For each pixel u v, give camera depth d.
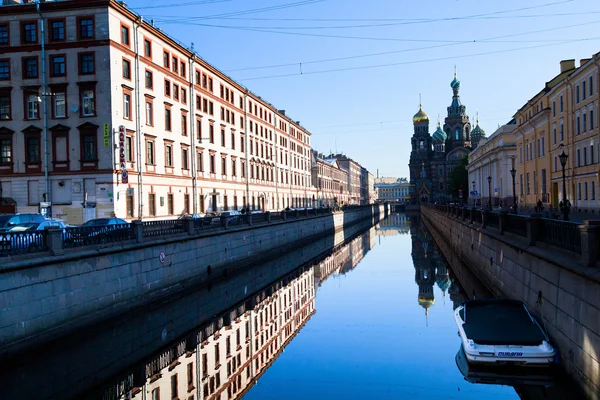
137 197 34.38
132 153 34.03
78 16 32.38
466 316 13.83
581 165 39.47
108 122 32.09
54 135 32.78
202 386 13.09
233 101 53.12
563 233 12.78
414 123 156.12
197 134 44.19
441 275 31.80
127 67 33.97
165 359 15.28
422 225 91.00
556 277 12.82
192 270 25.56
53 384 12.71
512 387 11.95
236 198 53.28
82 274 17.00
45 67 32.69
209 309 22.19
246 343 17.39
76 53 32.41
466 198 110.81
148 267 21.22
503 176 66.75
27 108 33.16
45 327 15.22
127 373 13.91
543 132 49.47
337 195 122.94
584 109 38.53
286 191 74.75
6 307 13.80
